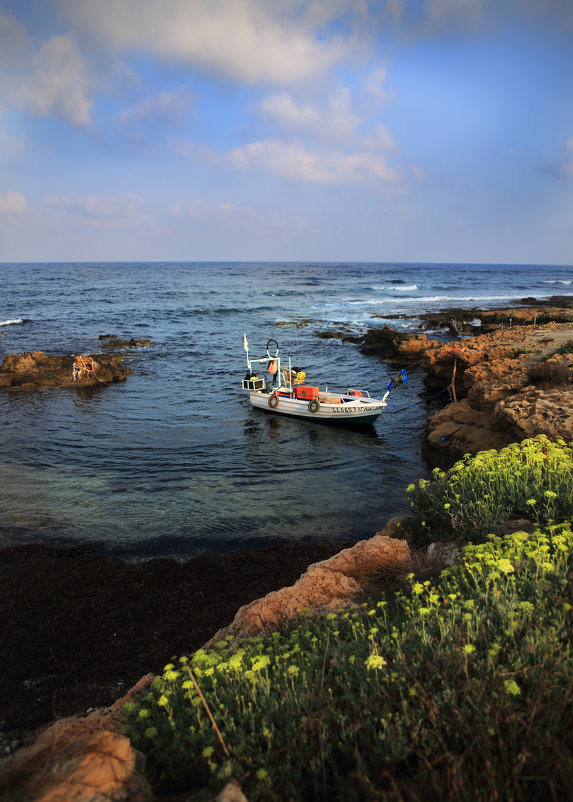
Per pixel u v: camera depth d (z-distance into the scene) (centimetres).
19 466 1409
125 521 1074
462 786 223
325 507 1161
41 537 997
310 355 3309
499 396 1474
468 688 279
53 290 8194
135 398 2227
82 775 254
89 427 1795
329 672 345
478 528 568
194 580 822
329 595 548
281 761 276
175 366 2902
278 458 1521
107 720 388
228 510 1139
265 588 794
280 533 1027
